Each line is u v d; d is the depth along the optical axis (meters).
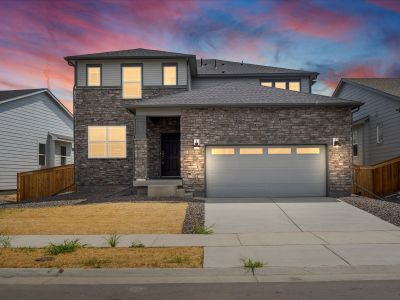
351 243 10.16
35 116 28.05
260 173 18.97
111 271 7.81
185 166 19.00
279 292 6.59
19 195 20.11
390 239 10.60
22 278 7.66
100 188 23.66
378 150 24.69
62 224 12.80
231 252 9.25
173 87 23.95
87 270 7.82
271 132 18.98
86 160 23.81
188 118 19.14
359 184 20.70
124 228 12.17
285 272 7.86
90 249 9.57
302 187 18.89
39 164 28.45
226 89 21.11
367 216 14.00
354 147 29.20
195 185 18.91
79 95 24.06
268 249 9.54
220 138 19.00
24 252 9.27
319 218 13.72
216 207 15.87
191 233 11.55
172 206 15.78
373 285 6.96
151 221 13.13
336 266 8.06
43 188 21.89
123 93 24.06
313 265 8.15
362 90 27.09
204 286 7.02
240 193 18.92
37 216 14.22
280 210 15.21
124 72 24.20
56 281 7.43
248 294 6.49
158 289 6.85
